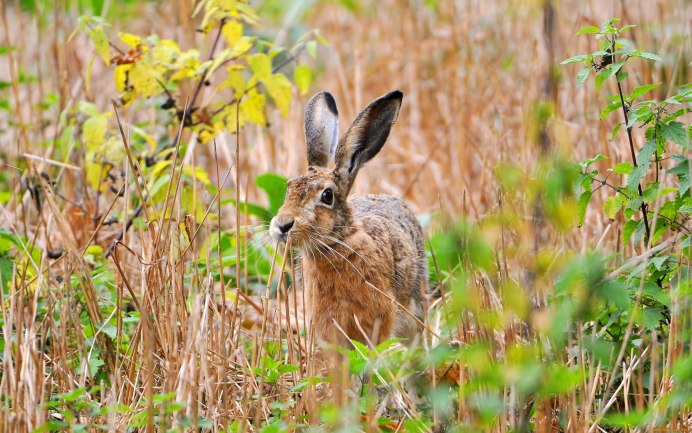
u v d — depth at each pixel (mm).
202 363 8367
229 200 11969
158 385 9219
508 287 8008
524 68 16047
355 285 10617
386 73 18000
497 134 13984
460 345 8688
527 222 8164
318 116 11680
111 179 13195
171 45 13227
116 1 19422
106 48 12359
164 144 13789
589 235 12250
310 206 10539
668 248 9938
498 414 8219
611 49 9672
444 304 10445
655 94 13523
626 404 8539
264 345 9922
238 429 8281
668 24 15523
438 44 17906
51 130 16047
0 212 13250
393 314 10805
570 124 13922
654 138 9406
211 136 13133
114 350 9984
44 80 17141
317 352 10031
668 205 9602
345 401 8297
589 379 8406
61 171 13102
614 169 9766
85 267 9805
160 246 10062
